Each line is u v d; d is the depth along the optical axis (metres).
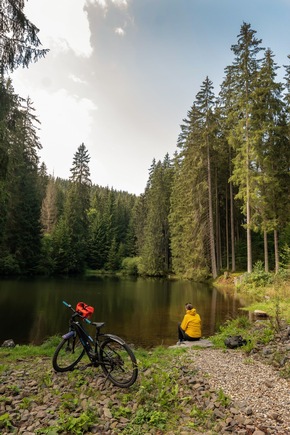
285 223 25.11
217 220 35.03
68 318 13.35
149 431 3.39
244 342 7.74
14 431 3.32
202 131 33.16
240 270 32.47
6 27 10.70
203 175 34.47
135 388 4.48
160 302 18.53
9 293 20.42
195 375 5.14
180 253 39.62
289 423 3.49
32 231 36.97
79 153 50.84
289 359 5.88
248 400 4.11
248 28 26.08
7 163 12.67
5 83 11.74
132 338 10.47
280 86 24.61
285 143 25.23
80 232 48.34
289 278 19.94
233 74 27.38
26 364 6.11
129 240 65.12
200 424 3.54
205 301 18.94
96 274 47.91
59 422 3.46
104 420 3.61
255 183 25.05
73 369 5.36
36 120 35.41
